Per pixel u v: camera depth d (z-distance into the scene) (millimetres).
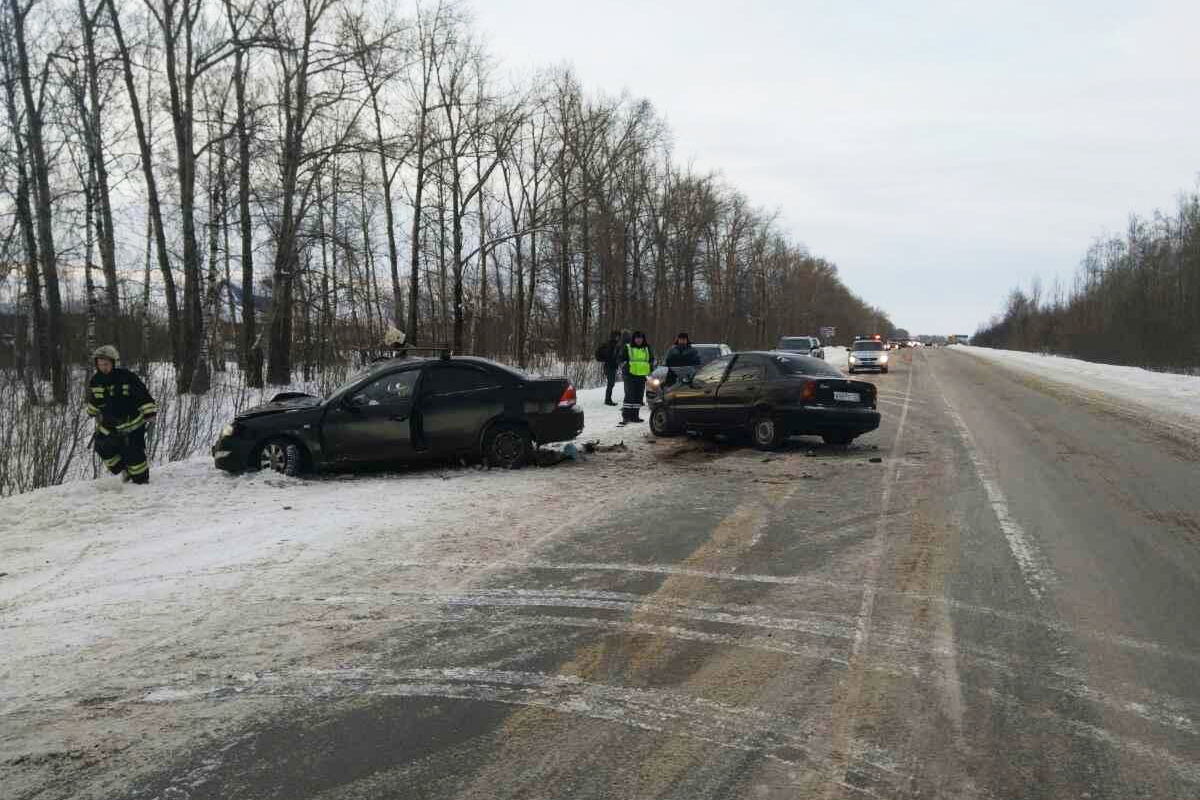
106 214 20594
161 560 6559
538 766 3375
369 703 3986
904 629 4945
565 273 42562
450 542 7082
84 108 20750
